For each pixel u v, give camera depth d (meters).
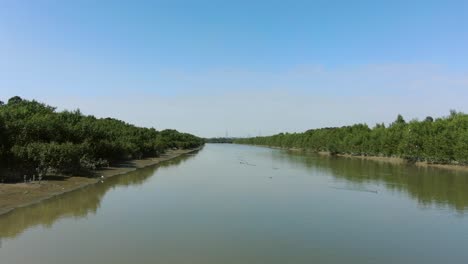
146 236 15.90
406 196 27.70
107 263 12.52
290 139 145.62
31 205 21.94
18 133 31.86
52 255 13.20
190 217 19.73
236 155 96.00
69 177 32.91
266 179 38.44
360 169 51.50
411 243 15.59
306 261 13.23
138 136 66.50
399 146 66.12
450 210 22.56
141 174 41.53
